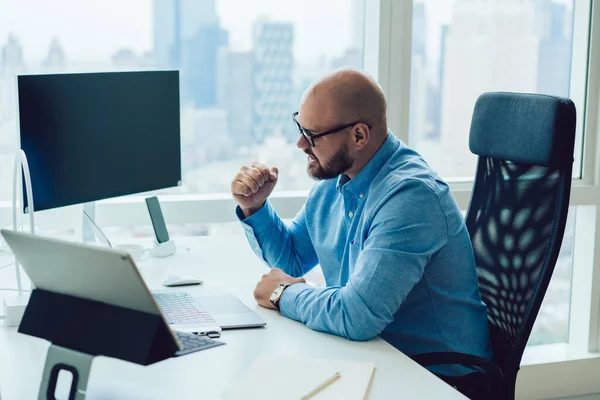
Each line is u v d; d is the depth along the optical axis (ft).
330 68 9.77
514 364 6.20
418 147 10.27
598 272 10.59
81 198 7.25
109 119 7.43
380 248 5.82
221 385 4.86
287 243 7.44
